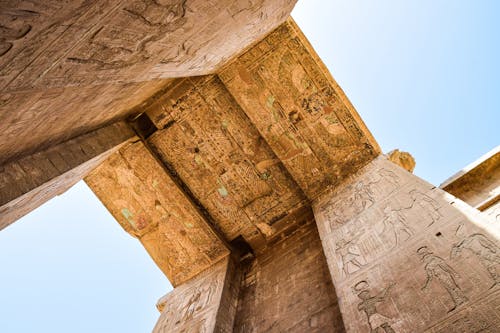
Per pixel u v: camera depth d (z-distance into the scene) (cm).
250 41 661
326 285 570
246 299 703
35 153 452
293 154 808
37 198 471
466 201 614
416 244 419
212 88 805
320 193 795
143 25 296
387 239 471
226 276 744
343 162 784
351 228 566
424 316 324
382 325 346
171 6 304
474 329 282
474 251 353
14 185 394
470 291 316
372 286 405
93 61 284
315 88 773
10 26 174
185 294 777
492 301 292
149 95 738
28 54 208
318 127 789
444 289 336
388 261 427
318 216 706
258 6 486
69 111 392
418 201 502
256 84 786
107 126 693
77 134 546
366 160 767
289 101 787
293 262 707
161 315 748
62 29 213
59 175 469
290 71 771
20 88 239
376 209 565
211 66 613
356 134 777
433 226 429
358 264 464
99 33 255
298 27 743
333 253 532
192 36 402
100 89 384
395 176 625
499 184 593
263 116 802
